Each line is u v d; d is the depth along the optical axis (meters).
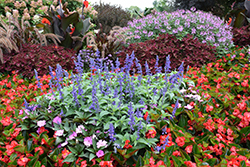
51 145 2.12
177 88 2.71
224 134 2.39
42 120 2.33
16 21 5.00
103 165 1.82
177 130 2.15
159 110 2.31
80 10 7.61
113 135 2.01
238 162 1.77
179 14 6.08
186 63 4.84
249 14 7.58
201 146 2.08
